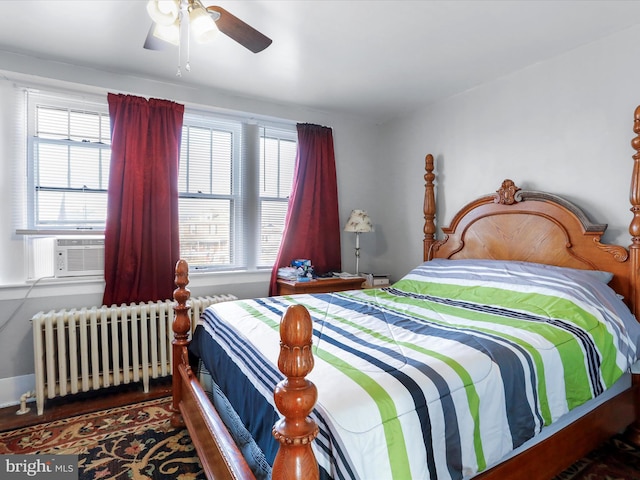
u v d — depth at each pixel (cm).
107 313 251
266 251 350
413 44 230
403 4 188
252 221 339
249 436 130
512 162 272
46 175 263
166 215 284
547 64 250
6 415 230
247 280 331
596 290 192
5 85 247
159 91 288
